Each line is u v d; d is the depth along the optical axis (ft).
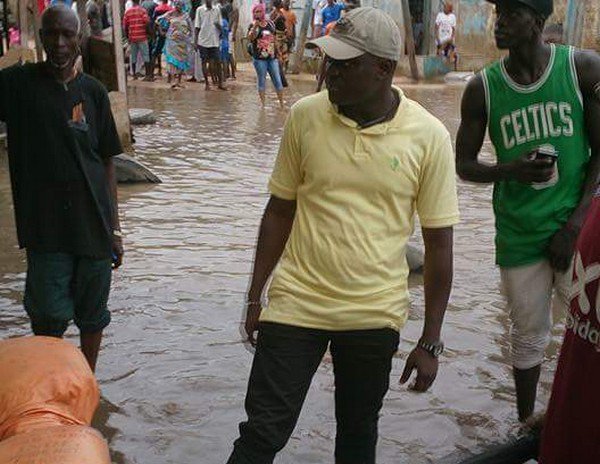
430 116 11.23
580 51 13.55
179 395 16.14
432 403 16.14
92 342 15.56
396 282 11.30
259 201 30.94
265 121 52.70
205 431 14.89
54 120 14.32
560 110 13.48
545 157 12.73
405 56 88.07
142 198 30.94
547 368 17.81
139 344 18.26
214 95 67.05
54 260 14.64
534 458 13.93
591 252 8.41
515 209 13.94
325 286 11.11
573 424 8.55
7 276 22.52
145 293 21.22
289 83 78.18
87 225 14.65
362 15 10.70
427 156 11.04
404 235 11.33
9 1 55.42
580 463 8.53
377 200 11.02
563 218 13.75
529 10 13.19
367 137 10.89
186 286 21.80
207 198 31.22
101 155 15.03
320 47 10.59
